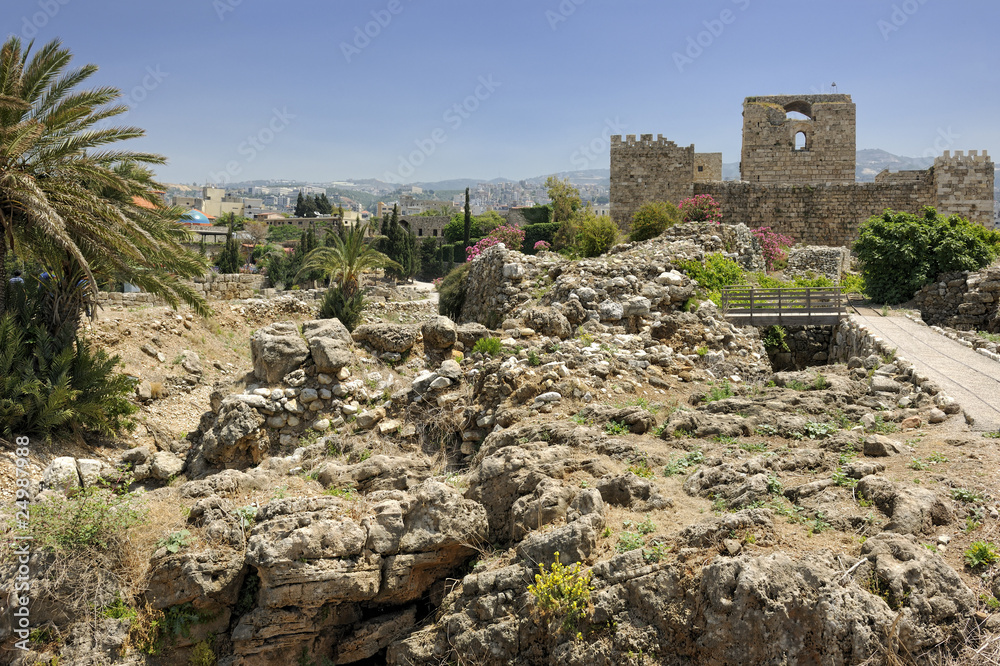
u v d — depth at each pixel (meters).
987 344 14.67
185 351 23.12
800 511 7.11
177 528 7.98
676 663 6.06
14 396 14.99
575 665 6.27
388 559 7.79
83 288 17.45
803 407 10.16
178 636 7.61
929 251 23.98
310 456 10.98
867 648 5.55
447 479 9.30
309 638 7.73
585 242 31.98
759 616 5.84
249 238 99.88
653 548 6.71
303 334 13.16
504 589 7.00
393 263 34.19
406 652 7.26
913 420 9.60
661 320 15.60
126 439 17.48
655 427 10.04
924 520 6.64
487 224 112.12
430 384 11.99
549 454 8.73
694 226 26.17
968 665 5.40
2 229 15.95
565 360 12.30
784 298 19.88
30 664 7.07
